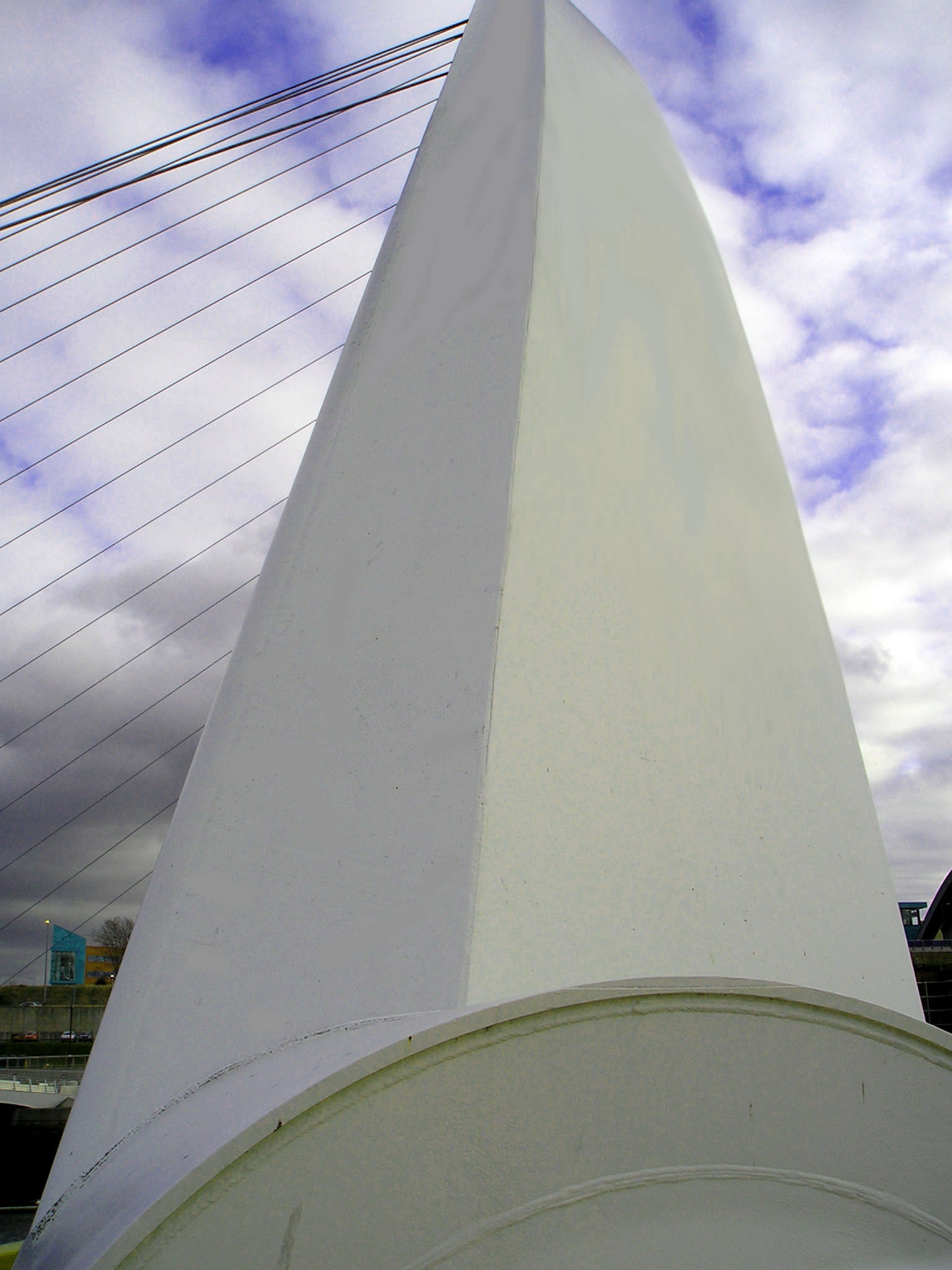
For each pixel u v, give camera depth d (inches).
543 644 116.9
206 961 109.3
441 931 95.1
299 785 117.1
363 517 140.2
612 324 162.7
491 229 163.3
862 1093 71.7
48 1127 866.1
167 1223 54.4
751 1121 68.1
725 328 205.6
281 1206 56.6
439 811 103.3
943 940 1829.5
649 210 196.5
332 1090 58.3
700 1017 69.0
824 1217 67.7
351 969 98.0
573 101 187.6
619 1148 64.7
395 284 176.4
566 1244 61.7
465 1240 59.7
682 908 114.7
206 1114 77.3
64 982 1798.7
